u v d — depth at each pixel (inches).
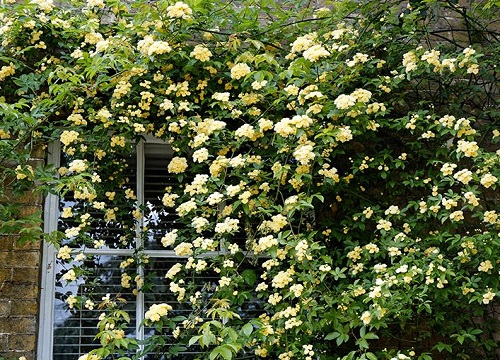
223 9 173.3
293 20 188.5
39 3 163.2
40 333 153.1
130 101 159.9
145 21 160.2
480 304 164.6
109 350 120.7
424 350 165.9
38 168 147.5
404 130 176.6
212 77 167.5
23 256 153.8
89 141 157.2
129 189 164.7
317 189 164.7
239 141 151.5
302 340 141.0
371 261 158.9
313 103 142.1
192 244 150.8
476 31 185.0
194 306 146.2
